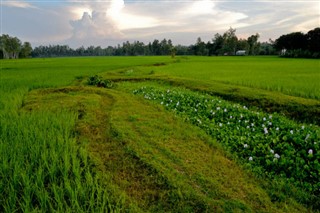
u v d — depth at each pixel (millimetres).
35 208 4820
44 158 6324
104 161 7086
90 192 5453
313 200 5500
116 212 4855
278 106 13258
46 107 12875
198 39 144125
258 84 19172
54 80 23672
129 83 22484
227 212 5027
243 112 11406
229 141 8570
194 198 5402
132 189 5836
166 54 169125
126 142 8281
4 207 4867
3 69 39562
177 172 6383
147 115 11555
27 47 138250
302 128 9086
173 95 15539
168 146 8055
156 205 5285
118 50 190125
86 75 29031
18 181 5469
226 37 139000
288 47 106438
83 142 8188
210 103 13211
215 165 6910
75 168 6121
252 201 5422
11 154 6531
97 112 12156
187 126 10039
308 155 7008
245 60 71812
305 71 32062
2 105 12711
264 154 7516
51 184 5617
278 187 5902
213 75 27172
